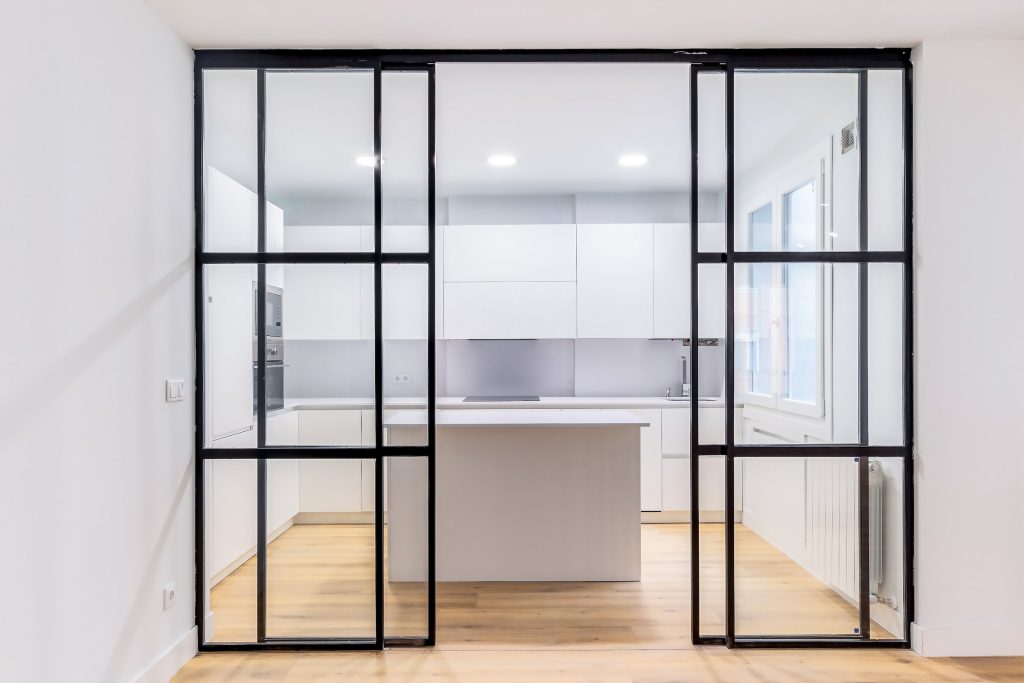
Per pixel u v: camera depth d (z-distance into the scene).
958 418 2.32
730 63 2.39
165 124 2.17
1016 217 2.32
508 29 2.22
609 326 4.55
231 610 2.46
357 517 2.48
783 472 2.46
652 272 4.55
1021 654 2.31
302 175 2.45
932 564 2.32
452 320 4.59
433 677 2.19
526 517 3.16
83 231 1.73
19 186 1.50
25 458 1.52
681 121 3.21
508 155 3.77
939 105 2.31
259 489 2.48
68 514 1.67
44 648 1.58
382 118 2.43
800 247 2.47
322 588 2.47
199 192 2.38
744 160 2.46
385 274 2.47
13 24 1.48
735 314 2.45
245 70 2.41
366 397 2.46
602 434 3.16
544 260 4.57
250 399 2.46
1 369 1.44
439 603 2.87
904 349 2.37
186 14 2.10
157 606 2.11
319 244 2.45
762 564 2.47
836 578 2.47
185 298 2.31
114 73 1.87
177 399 2.23
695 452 2.43
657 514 4.31
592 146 3.60
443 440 3.15
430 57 2.39
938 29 2.23
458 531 3.16
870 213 2.44
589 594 2.98
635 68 2.57
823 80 2.46
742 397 2.45
